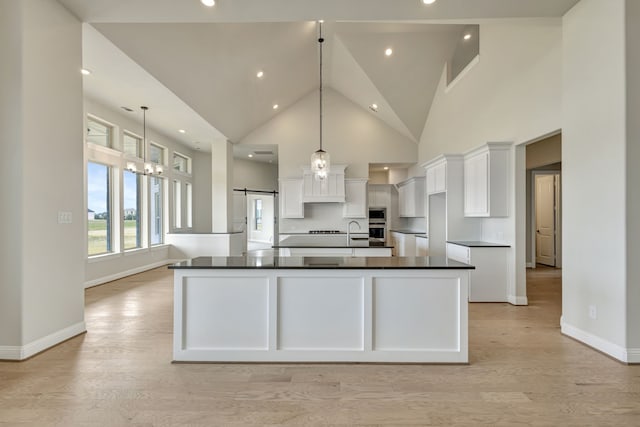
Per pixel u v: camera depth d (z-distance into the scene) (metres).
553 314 4.09
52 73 2.98
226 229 7.93
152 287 5.58
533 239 7.55
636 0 2.64
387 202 9.76
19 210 2.72
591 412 2.05
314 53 6.52
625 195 2.66
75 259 3.27
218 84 5.59
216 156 7.94
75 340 3.19
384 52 6.29
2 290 2.73
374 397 2.22
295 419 1.99
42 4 2.87
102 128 6.10
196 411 2.06
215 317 2.74
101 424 1.93
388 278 2.72
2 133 2.72
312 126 8.20
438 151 6.95
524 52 4.22
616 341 2.77
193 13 3.18
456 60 6.36
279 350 2.73
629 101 2.64
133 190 7.16
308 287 2.73
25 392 2.26
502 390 2.30
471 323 3.75
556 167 7.52
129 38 3.75
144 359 2.78
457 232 5.35
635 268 2.66
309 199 7.81
